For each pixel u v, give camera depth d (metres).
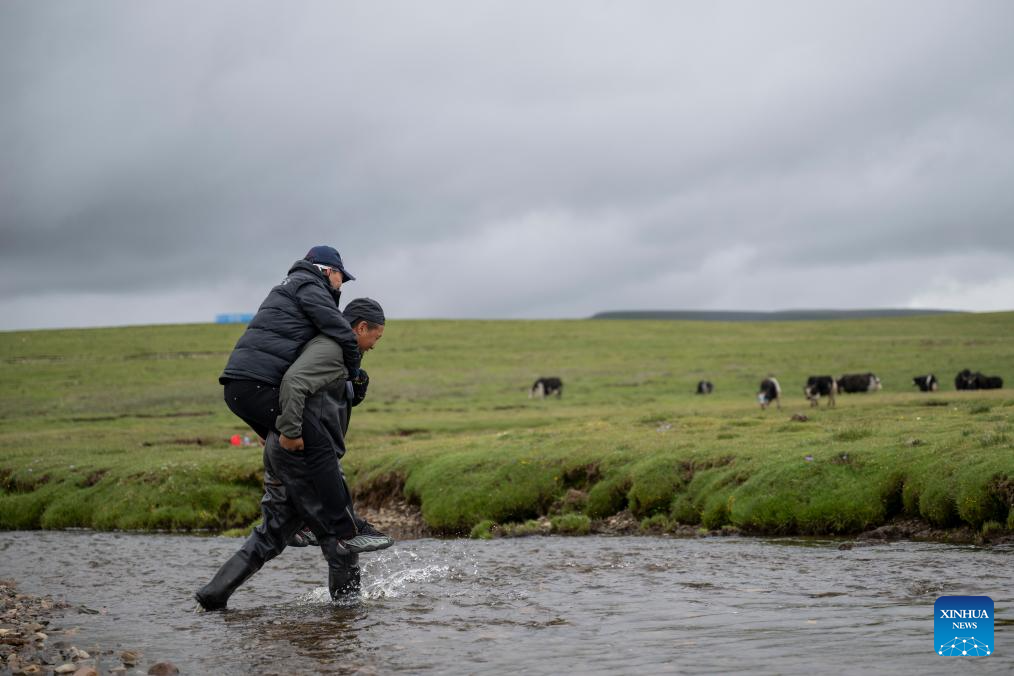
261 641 8.52
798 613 8.94
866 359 79.12
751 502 17.67
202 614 10.11
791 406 45.84
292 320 9.66
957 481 15.80
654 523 18.67
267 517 10.34
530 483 21.55
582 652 7.62
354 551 10.27
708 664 7.00
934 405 37.38
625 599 10.13
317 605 10.44
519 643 8.07
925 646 7.31
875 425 23.66
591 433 27.83
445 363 87.25
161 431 42.69
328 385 9.78
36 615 10.22
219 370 81.00
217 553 16.66
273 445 9.88
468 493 21.33
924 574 11.20
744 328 121.44
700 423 29.70
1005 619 8.36
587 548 15.22
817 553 13.60
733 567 12.34
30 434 43.75
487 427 41.09
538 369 81.56
